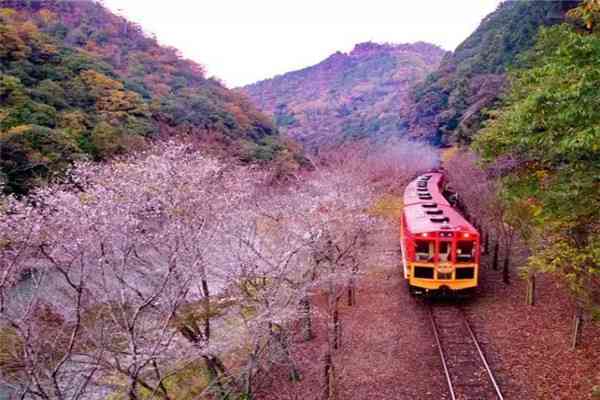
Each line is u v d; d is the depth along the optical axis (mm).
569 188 6844
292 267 10398
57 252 7266
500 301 13375
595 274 7652
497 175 11352
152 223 8617
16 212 7484
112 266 7156
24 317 5879
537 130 7230
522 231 11266
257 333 8547
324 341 11836
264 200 14930
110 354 7086
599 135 5398
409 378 9891
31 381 5648
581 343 10266
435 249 12961
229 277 8836
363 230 14992
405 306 13656
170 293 7410
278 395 9812
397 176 31188
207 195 9633
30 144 18297
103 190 8461
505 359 10203
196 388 9195
